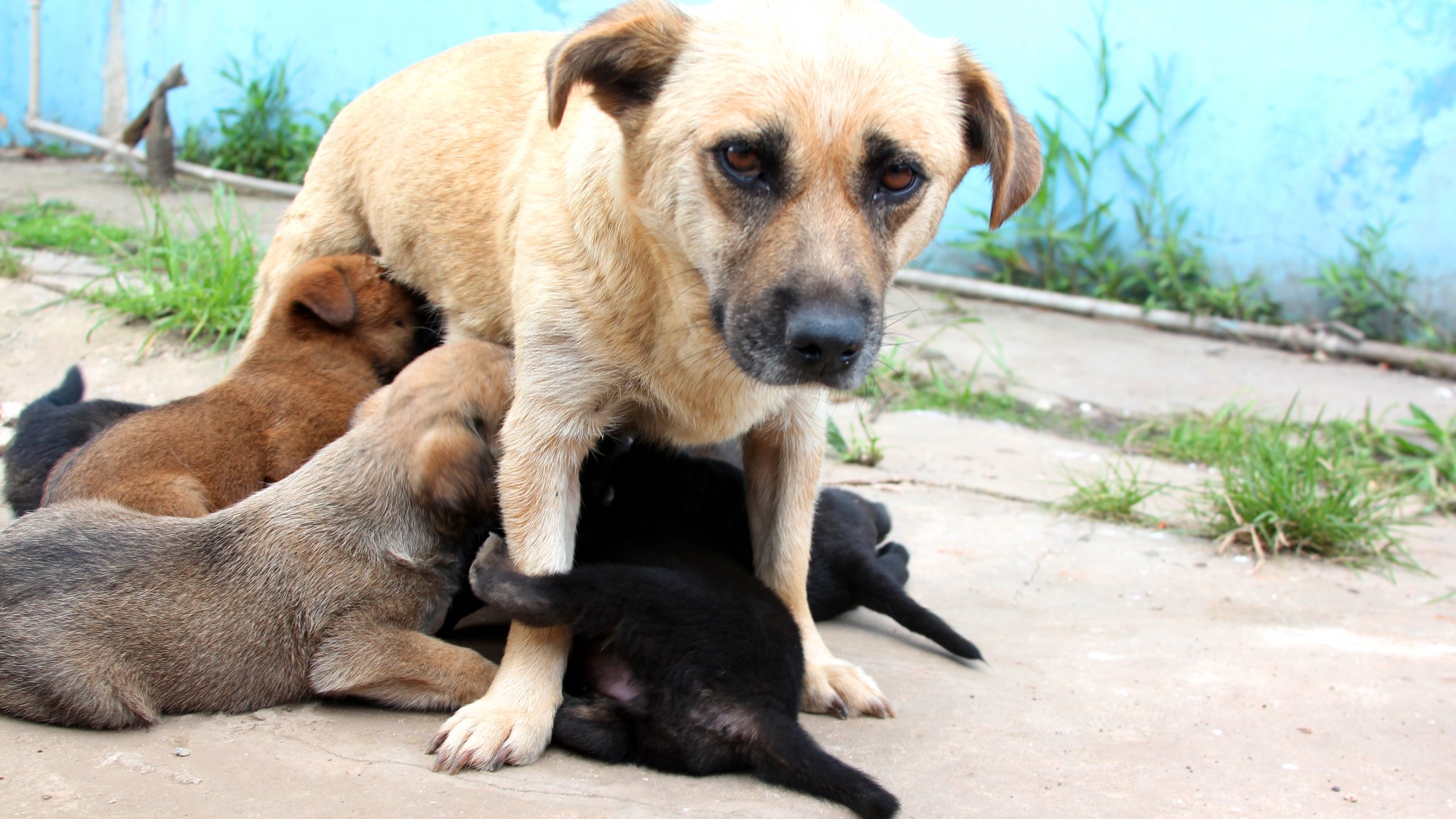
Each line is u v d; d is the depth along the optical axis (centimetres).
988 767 101
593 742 100
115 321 169
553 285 106
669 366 106
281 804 92
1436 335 243
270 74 334
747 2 101
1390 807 99
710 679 100
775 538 113
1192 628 125
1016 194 108
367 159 129
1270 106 252
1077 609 128
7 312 169
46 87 377
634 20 100
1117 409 196
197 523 106
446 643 107
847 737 104
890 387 200
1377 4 242
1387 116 245
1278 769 103
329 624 105
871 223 100
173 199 283
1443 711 112
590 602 101
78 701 98
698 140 99
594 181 105
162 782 93
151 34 354
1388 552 144
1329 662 119
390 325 130
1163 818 96
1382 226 247
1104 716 109
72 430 126
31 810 89
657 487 119
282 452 122
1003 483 160
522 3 299
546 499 106
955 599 129
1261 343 247
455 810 93
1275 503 145
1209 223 260
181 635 102
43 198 270
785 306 97
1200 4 253
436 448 107
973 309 257
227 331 167
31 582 100
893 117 99
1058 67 265
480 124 120
